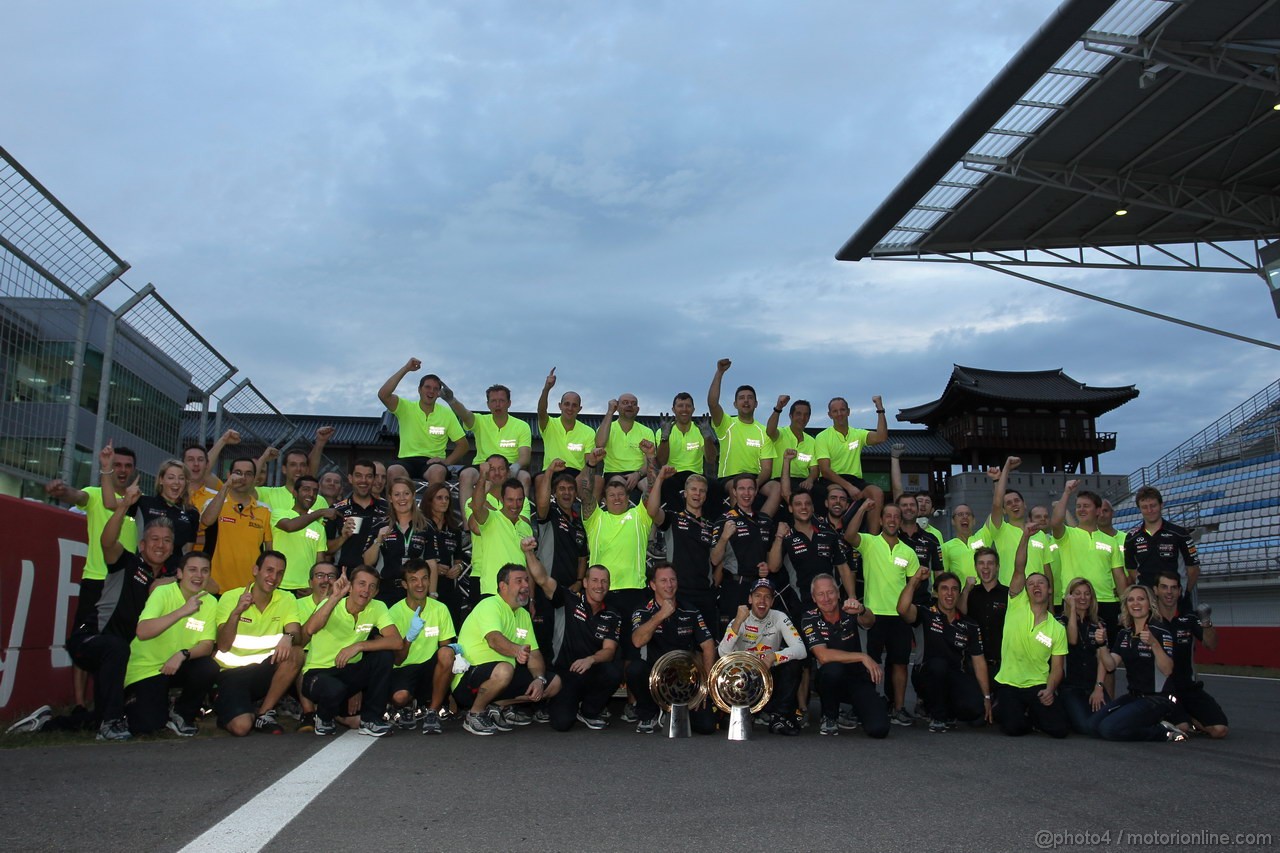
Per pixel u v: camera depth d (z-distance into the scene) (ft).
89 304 26.40
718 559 29.48
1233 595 83.15
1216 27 49.49
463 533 31.78
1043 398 150.71
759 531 30.17
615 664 25.73
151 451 34.96
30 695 23.13
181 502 25.48
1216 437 116.67
